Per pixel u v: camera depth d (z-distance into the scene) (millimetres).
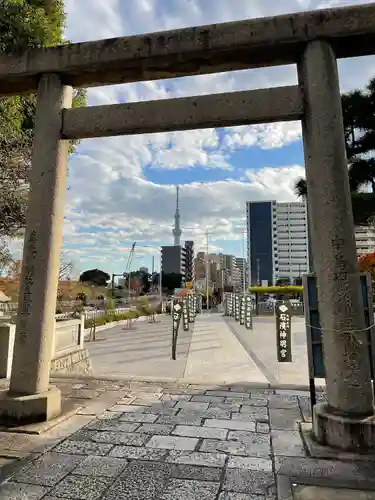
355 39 4969
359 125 15156
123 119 5469
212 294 61312
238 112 5188
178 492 3266
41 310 5250
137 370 10703
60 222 5574
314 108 4859
